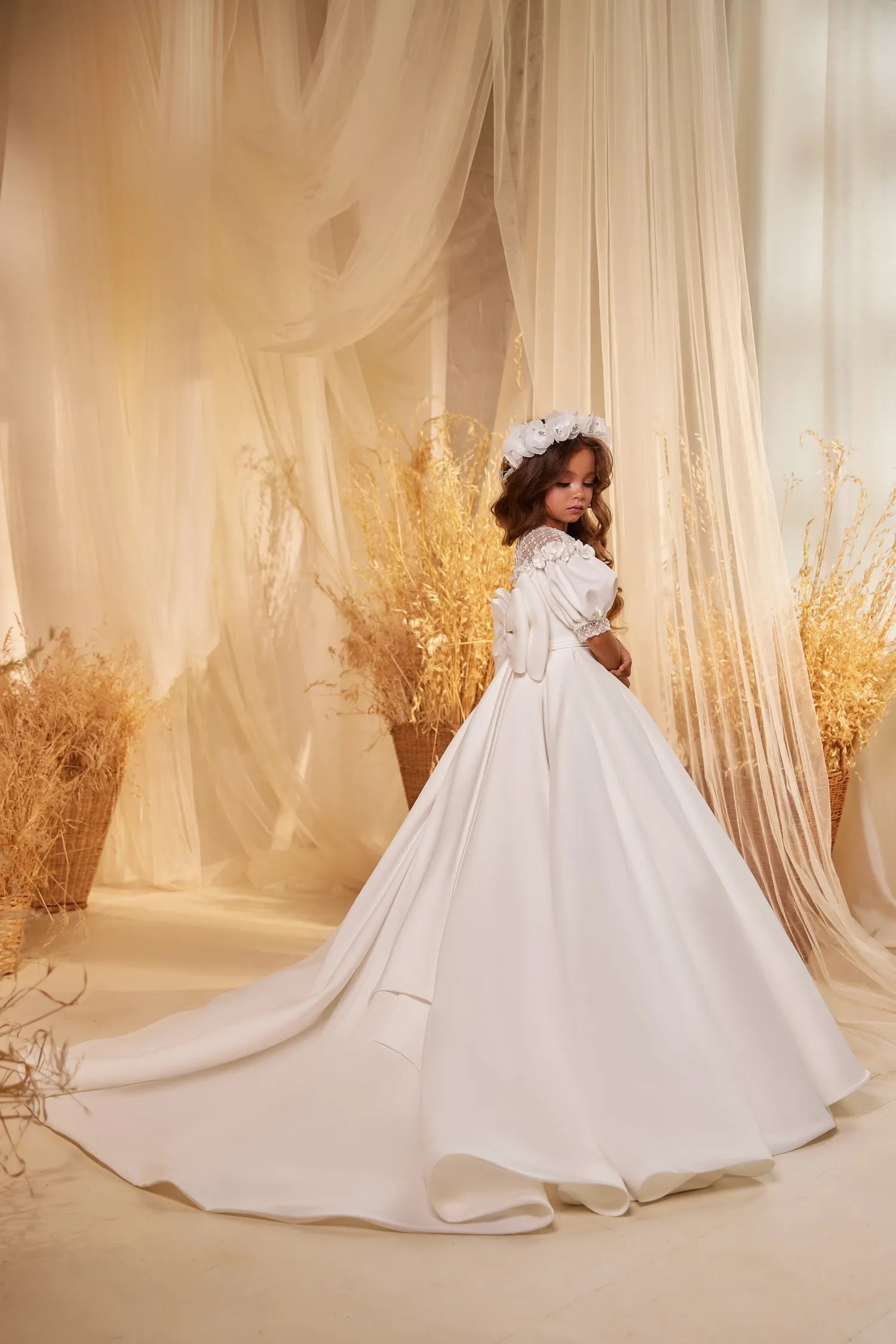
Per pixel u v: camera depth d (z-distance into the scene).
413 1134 1.96
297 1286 1.67
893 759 3.72
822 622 3.46
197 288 4.16
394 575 3.99
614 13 3.04
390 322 4.31
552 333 3.23
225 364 4.52
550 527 2.43
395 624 4.00
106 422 4.33
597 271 3.17
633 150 3.04
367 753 4.57
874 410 3.75
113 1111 2.21
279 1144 2.00
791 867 3.05
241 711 4.66
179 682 4.63
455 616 3.73
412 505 4.07
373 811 4.56
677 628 3.06
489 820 2.13
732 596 3.06
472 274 4.14
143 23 4.19
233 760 4.76
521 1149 1.83
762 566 3.07
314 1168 1.94
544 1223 1.81
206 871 4.69
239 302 4.19
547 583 2.33
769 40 3.77
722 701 3.06
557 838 2.07
